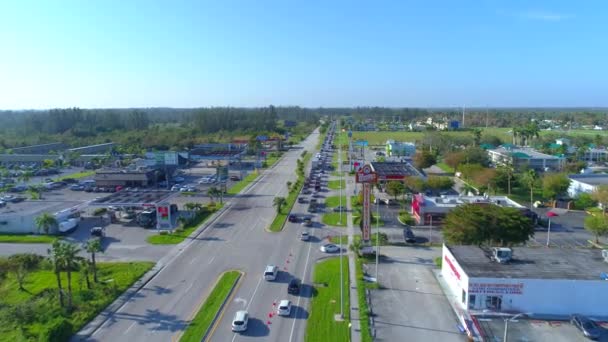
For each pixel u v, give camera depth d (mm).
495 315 44594
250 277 54938
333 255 63094
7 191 117125
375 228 77375
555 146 170625
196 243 69188
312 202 95250
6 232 76750
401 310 45938
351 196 106250
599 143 181000
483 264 49125
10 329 42375
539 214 86750
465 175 120312
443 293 50188
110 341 40156
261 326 42438
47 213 76000
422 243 68500
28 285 53281
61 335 39344
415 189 104438
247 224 80562
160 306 47156
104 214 88438
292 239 71125
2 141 196625
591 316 44812
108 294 49562
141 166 135500
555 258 51375
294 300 48188
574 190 101438
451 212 63094
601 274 45594
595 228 67750
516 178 108938
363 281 53094
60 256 46000
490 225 56938
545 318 44219
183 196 108188
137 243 69688
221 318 44094
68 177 139750
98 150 195750
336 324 42656
